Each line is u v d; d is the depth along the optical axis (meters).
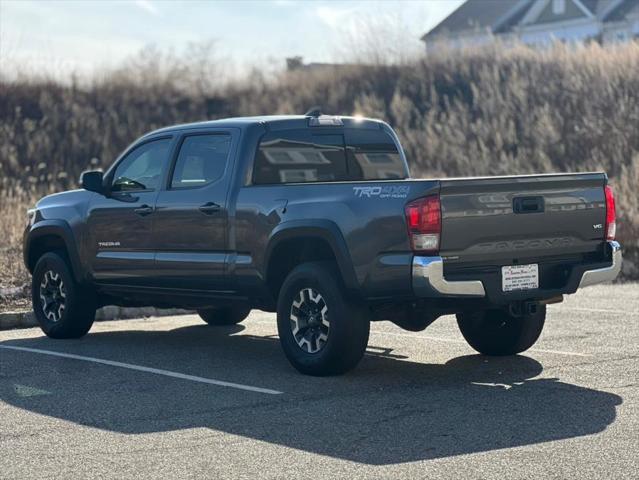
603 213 8.33
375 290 7.74
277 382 8.09
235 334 10.92
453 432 6.38
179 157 9.53
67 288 10.44
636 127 25.25
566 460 5.69
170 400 7.49
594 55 29.66
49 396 7.69
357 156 9.62
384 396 7.47
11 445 6.26
